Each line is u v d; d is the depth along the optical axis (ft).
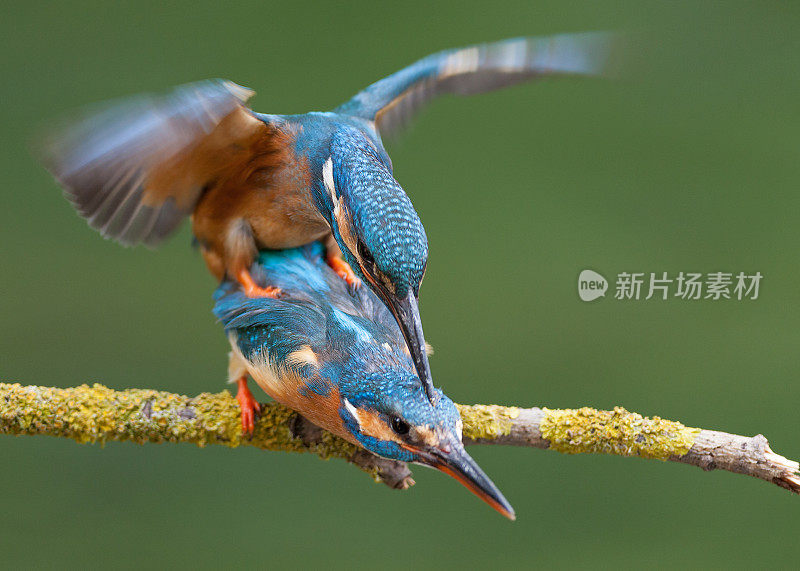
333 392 26.55
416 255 26.45
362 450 28.19
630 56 35.68
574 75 35.60
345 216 28.22
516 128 51.47
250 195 31.09
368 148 29.45
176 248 48.26
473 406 28.17
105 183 28.19
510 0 52.70
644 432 27.12
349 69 52.70
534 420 27.71
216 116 26.89
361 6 53.31
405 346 27.86
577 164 51.08
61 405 28.02
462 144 51.37
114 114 26.30
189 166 29.78
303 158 29.99
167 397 28.76
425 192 50.11
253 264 32.12
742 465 26.35
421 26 53.52
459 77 35.58
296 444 28.50
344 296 30.37
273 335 28.07
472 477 25.02
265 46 53.01
